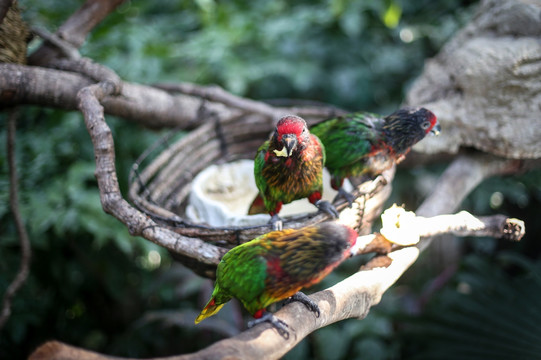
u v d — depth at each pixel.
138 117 3.22
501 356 3.04
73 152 3.59
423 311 3.73
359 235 2.34
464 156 3.05
